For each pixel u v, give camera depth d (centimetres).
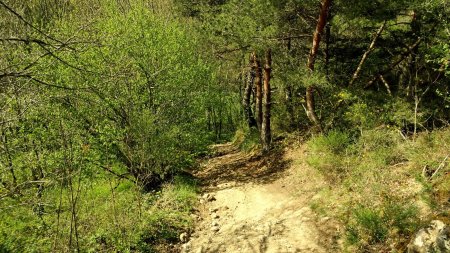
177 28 1453
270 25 1235
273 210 923
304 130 1430
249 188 1120
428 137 887
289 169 1196
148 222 800
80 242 662
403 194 728
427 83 1139
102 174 1023
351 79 1257
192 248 765
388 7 1047
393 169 838
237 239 785
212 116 2972
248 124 2233
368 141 996
